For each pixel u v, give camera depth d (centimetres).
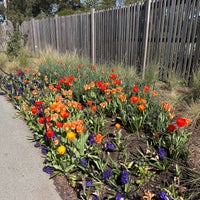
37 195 174
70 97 301
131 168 192
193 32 374
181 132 214
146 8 439
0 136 271
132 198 158
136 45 484
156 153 208
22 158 223
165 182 176
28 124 297
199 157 200
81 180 184
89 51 640
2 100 409
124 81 364
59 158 198
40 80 477
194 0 364
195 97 321
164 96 330
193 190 161
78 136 221
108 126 276
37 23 915
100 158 202
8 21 1041
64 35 752
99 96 340
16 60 723
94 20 593
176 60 414
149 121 251
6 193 177
